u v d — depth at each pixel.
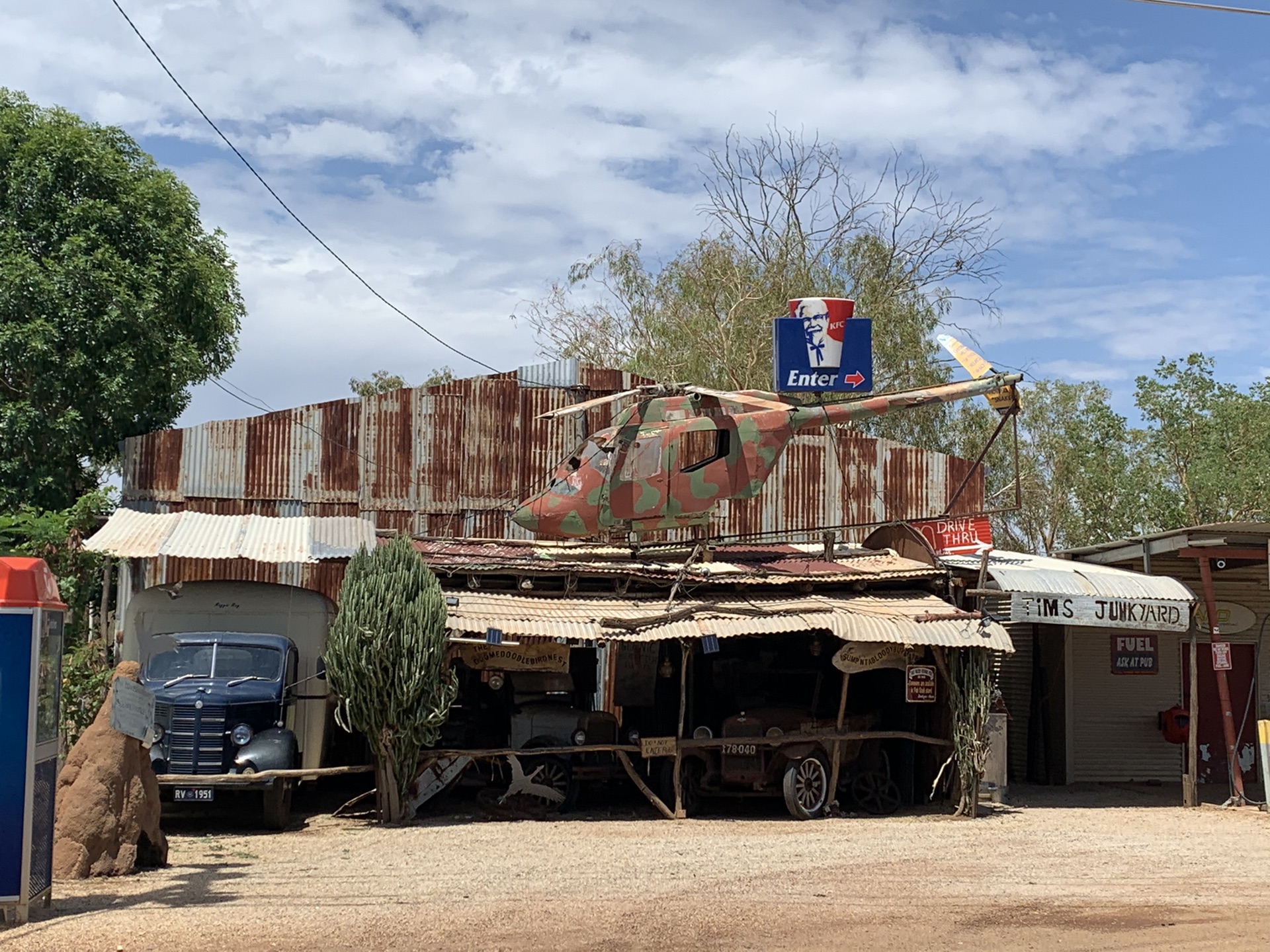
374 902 9.07
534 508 17.31
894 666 15.98
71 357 19.97
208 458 20.06
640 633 14.92
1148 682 20.98
